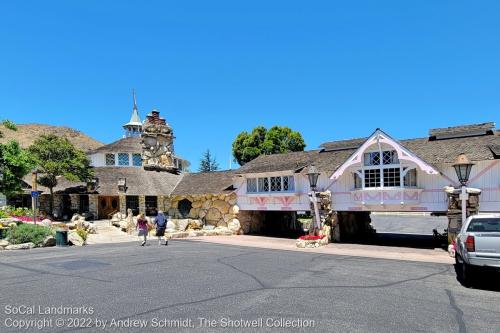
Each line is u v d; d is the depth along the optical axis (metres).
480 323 7.20
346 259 15.37
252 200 26.50
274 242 22.66
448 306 8.34
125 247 19.56
